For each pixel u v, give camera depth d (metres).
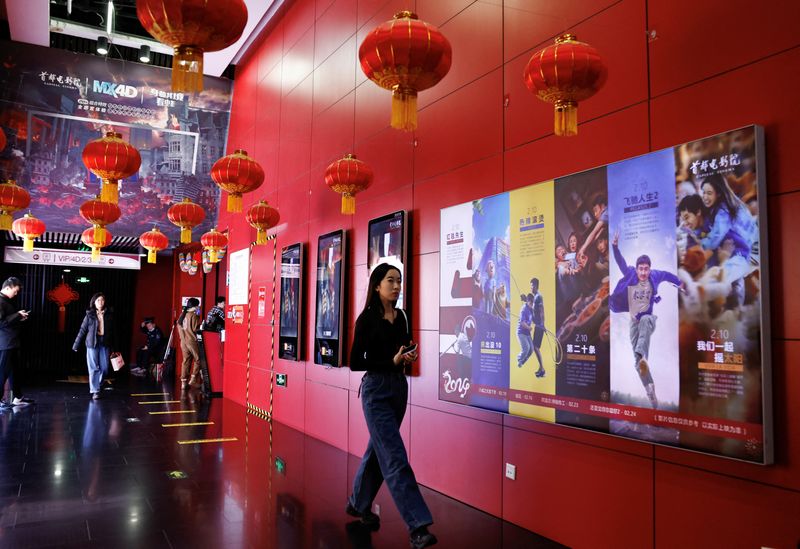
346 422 5.58
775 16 2.36
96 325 9.34
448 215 4.22
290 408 6.95
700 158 2.54
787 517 2.21
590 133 3.19
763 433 2.24
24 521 3.46
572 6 3.35
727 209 2.42
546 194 3.36
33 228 8.05
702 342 2.48
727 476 2.42
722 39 2.56
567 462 3.19
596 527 3.00
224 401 9.22
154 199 9.92
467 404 3.88
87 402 8.82
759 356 2.27
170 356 13.02
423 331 4.50
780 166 2.31
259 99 8.80
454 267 4.11
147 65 9.55
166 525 3.41
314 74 6.90
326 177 4.70
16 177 8.96
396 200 4.99
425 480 4.38
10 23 8.37
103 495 4.00
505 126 3.82
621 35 3.05
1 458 5.07
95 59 9.22
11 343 8.23
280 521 3.51
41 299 15.53
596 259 3.01
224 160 5.27
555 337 3.23
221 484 4.32
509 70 3.82
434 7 4.66
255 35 8.83
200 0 2.36
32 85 8.89
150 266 16.55
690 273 2.55
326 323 6.06
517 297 3.52
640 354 2.74
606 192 2.98
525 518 3.45
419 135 4.73
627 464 2.86
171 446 5.68
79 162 9.29
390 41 2.49
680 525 2.60
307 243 6.82
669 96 2.78
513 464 3.56
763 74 2.39
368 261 5.28
